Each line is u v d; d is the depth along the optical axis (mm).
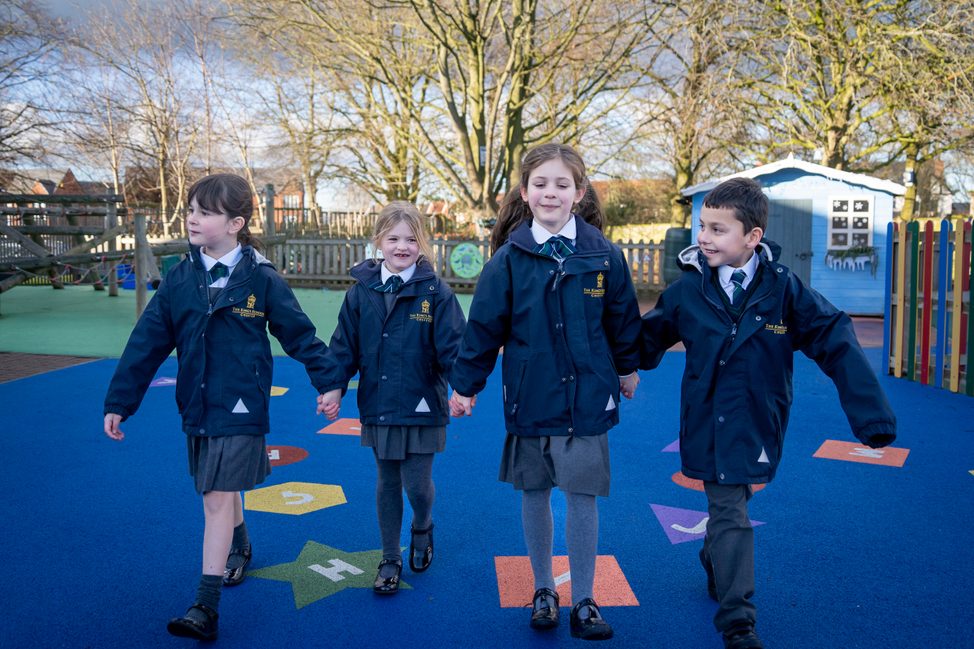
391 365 2914
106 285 16844
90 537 3375
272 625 2613
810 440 4965
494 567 3090
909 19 18062
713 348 2523
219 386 2660
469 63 20844
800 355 8312
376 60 20344
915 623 2613
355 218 22484
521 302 2617
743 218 2469
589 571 2518
